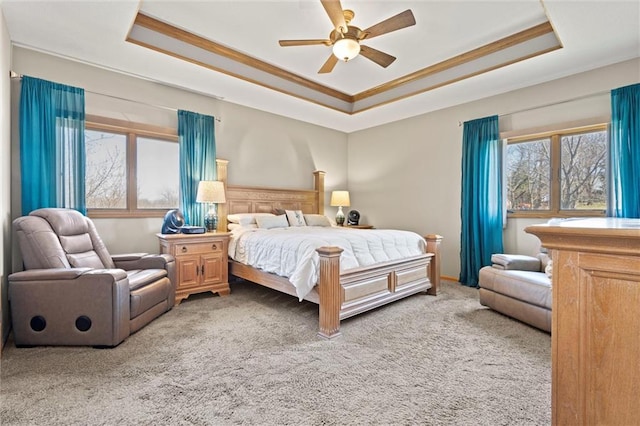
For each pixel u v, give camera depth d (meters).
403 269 3.35
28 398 1.68
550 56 3.09
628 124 3.08
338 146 5.95
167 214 3.59
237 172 4.54
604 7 2.33
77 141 3.16
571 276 0.73
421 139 4.96
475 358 2.16
